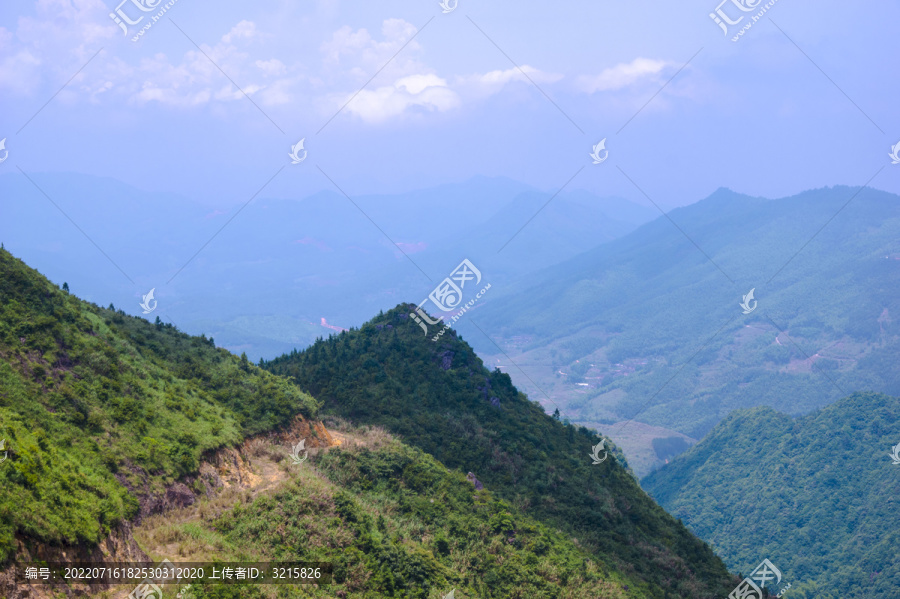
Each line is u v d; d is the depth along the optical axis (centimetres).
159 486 4066
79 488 3272
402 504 6019
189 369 6066
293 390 6738
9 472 2928
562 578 5678
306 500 4769
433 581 4816
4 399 3716
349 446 6525
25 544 2741
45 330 4522
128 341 5719
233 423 5434
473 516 6172
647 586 6594
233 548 3959
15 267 4878
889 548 17962
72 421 3981
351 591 4228
